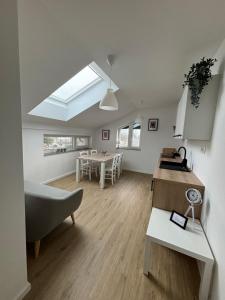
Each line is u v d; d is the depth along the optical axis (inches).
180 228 58.4
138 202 117.8
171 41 60.1
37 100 95.3
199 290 49.8
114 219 94.0
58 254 65.5
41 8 46.8
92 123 199.2
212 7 42.3
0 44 33.6
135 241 75.5
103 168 143.6
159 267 61.6
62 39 60.9
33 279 53.9
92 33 57.6
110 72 93.6
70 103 148.0
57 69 77.1
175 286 54.0
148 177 186.9
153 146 200.7
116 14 47.3
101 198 123.6
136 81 108.4
